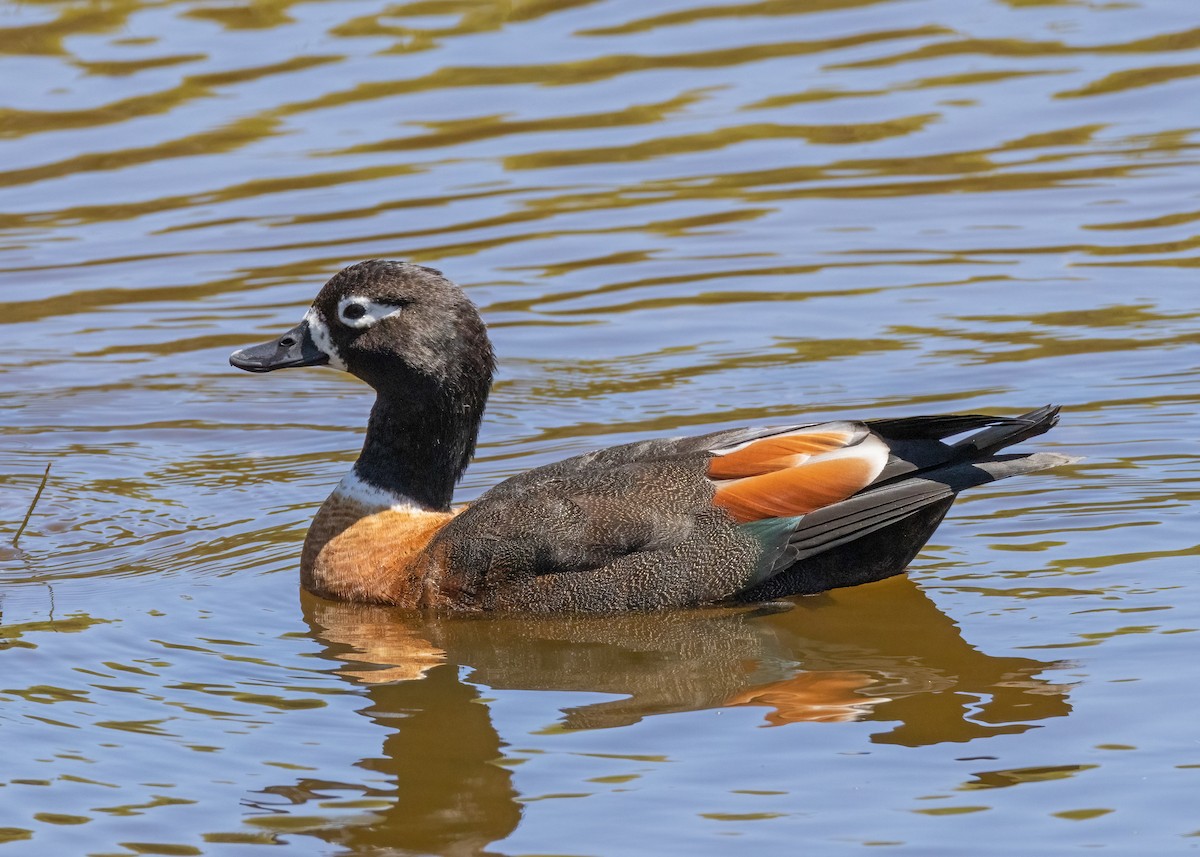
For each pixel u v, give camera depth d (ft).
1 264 63.16
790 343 56.08
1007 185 66.74
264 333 58.03
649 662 36.35
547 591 39.65
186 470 49.67
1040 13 81.05
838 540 39.06
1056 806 29.01
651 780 30.48
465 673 36.01
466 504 44.98
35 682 35.53
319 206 66.59
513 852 28.25
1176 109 71.41
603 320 58.29
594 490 40.32
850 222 64.69
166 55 76.89
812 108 72.79
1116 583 38.88
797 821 28.86
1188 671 33.91
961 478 39.06
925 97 73.56
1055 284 59.16
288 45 78.18
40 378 55.83
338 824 29.45
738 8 81.97
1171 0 81.56
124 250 63.98
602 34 79.51
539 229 64.64
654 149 70.38
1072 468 46.03
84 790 30.86
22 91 73.77
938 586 39.73
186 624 39.09
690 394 52.65
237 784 30.96
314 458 50.52
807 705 33.50
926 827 28.48
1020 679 34.17
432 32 79.66
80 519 46.14
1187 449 46.83
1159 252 61.05
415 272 42.24
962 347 54.85
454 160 69.82
